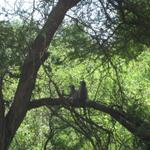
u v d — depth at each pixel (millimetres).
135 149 16531
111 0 16750
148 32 16953
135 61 18656
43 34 14117
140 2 17109
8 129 14438
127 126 16391
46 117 17141
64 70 17312
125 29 17094
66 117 16281
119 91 17078
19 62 13852
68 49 16969
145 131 15508
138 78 22438
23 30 13758
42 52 14289
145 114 16953
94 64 17516
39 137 17609
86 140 16672
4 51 13594
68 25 16344
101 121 17375
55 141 16938
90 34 16312
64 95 15594
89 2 16438
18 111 14469
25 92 14438
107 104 16859
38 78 15891
